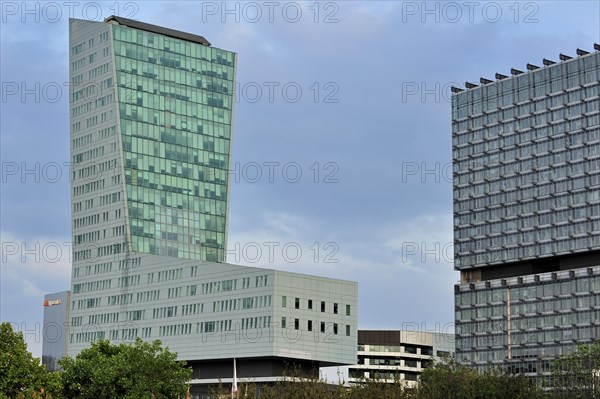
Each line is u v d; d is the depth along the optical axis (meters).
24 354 187.00
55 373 192.00
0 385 182.50
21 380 184.00
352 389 197.75
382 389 199.62
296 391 196.88
